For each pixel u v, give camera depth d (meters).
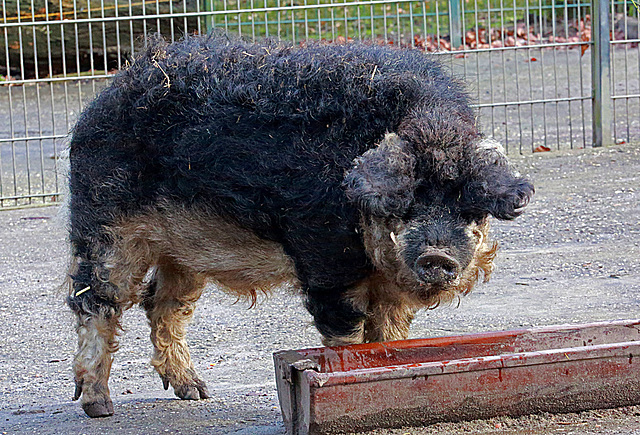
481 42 17.94
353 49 4.84
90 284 5.23
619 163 11.06
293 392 4.08
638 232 8.55
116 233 5.15
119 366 6.29
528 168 11.16
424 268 3.93
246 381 5.72
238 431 4.57
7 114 15.84
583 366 4.17
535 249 8.33
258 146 4.56
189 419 4.92
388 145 4.09
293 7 11.26
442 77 4.78
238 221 4.71
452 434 4.02
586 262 7.84
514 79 16.06
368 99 4.42
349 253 4.37
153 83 4.95
